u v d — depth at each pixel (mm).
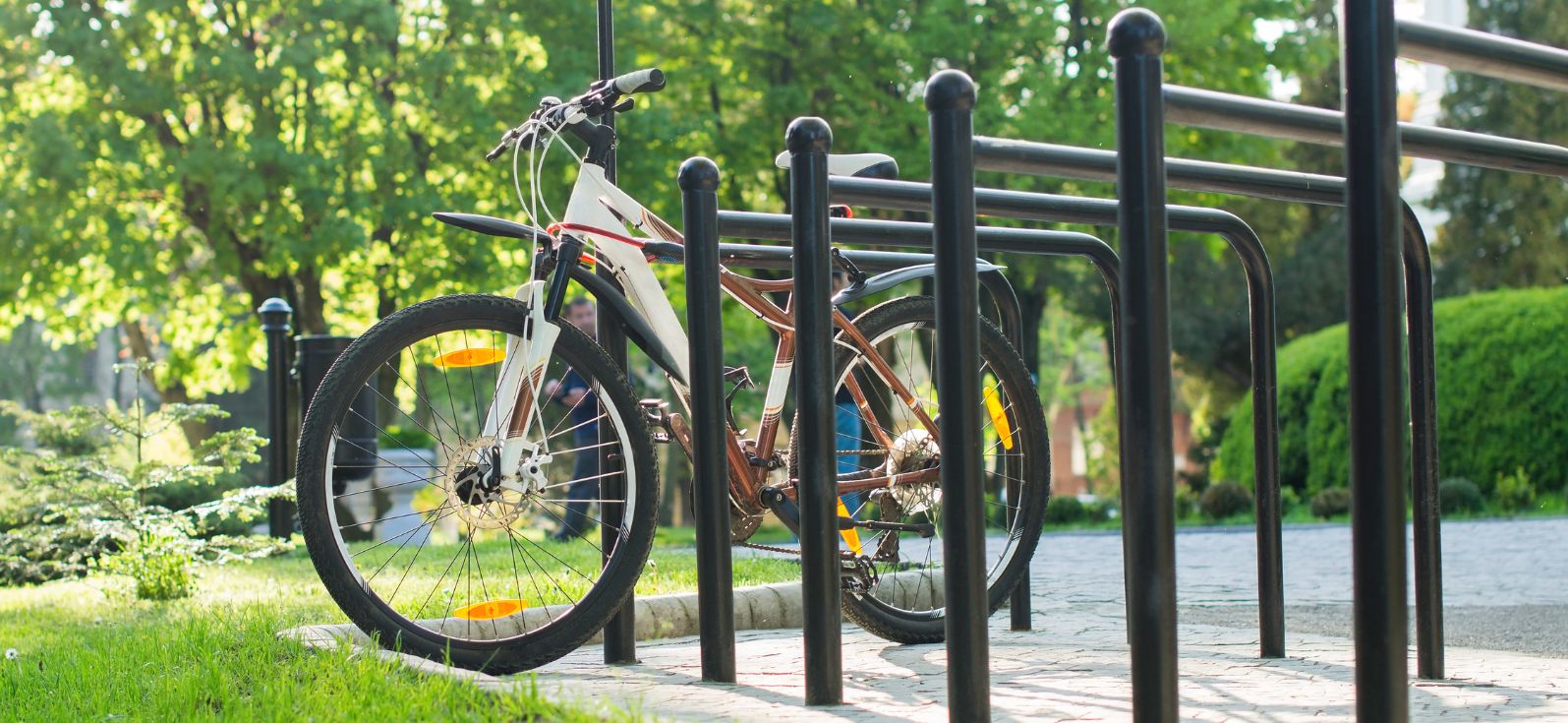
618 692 2658
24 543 7117
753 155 15320
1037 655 3367
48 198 14422
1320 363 15602
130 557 5641
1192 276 22828
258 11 14758
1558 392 13797
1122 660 3244
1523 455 13938
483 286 14562
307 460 2783
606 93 3070
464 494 2938
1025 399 3863
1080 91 14594
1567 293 14258
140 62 14953
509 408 2945
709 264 2725
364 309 17297
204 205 14945
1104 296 19922
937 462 3789
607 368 3029
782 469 3393
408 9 15531
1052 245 3461
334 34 14312
